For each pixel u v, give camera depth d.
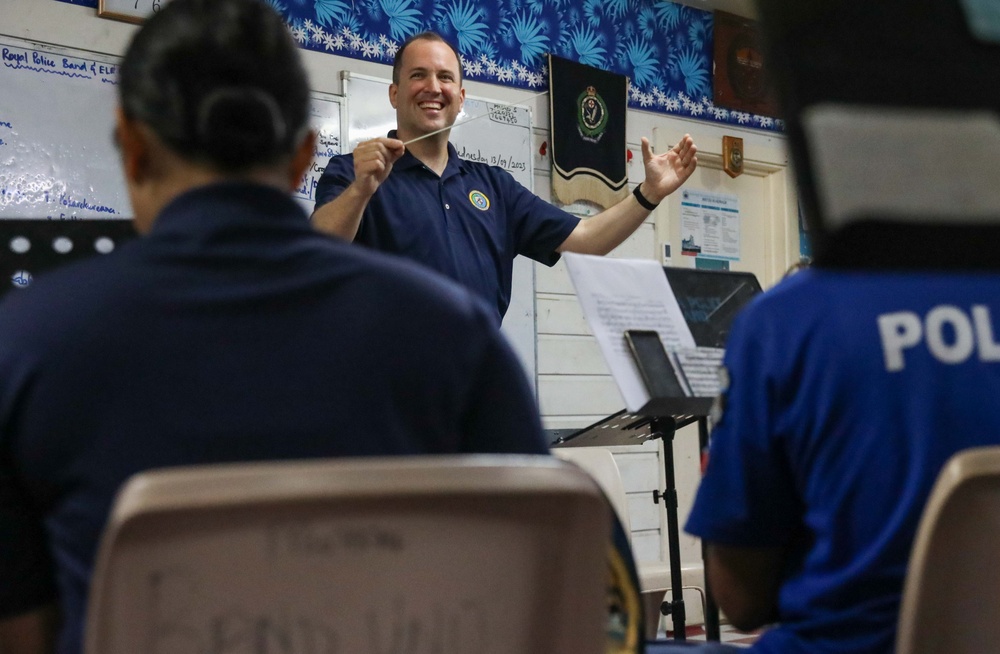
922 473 0.92
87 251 1.16
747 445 1.01
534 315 4.27
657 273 1.86
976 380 0.92
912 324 0.95
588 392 4.44
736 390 1.03
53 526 0.76
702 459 1.95
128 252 0.78
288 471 0.58
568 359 4.39
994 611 0.77
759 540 1.05
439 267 2.80
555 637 0.63
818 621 0.97
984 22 0.57
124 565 0.56
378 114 3.99
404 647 0.61
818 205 0.55
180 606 0.58
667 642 1.28
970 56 0.57
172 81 0.81
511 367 0.84
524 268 4.25
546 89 4.43
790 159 0.56
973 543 0.76
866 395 0.94
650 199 2.73
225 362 0.75
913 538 0.92
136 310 0.75
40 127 3.35
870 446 0.94
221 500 0.56
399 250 2.79
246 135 0.81
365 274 0.80
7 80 3.30
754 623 1.11
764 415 1.00
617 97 4.59
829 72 0.56
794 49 0.56
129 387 0.73
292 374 0.75
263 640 0.59
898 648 0.79
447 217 2.85
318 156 3.83
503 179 3.00
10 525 0.76
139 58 0.83
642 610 0.85
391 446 0.77
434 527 0.61
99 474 0.73
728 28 5.01
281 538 0.59
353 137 3.92
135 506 0.55
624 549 0.86
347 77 3.91
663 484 4.66
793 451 0.99
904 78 0.56
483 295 2.85
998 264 0.55
